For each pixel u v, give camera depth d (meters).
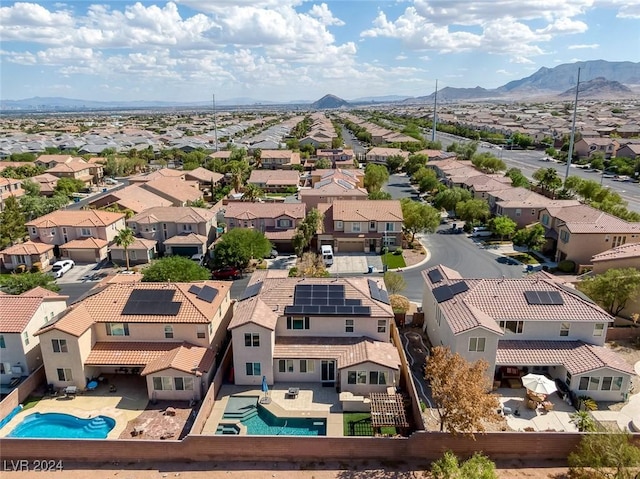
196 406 38.31
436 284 47.44
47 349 39.03
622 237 64.75
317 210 79.06
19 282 52.50
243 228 72.62
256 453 32.66
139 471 31.78
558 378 40.34
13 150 173.12
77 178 124.69
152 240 75.81
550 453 32.38
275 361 40.88
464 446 32.41
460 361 33.25
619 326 48.88
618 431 32.28
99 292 44.06
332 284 44.72
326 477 31.17
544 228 76.19
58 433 35.50
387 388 38.72
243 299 44.91
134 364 39.78
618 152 152.62
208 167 138.12
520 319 41.03
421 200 107.81
